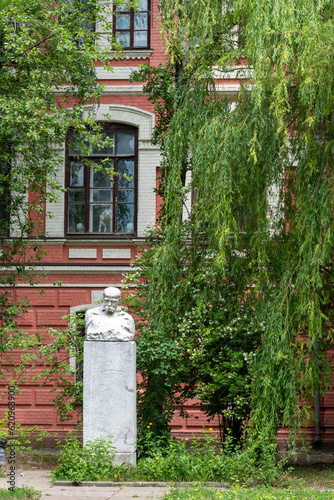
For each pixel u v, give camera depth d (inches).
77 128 536.7
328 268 464.1
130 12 737.0
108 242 710.5
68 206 726.5
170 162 488.4
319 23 428.5
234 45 498.3
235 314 494.6
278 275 451.5
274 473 405.4
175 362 496.7
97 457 413.7
